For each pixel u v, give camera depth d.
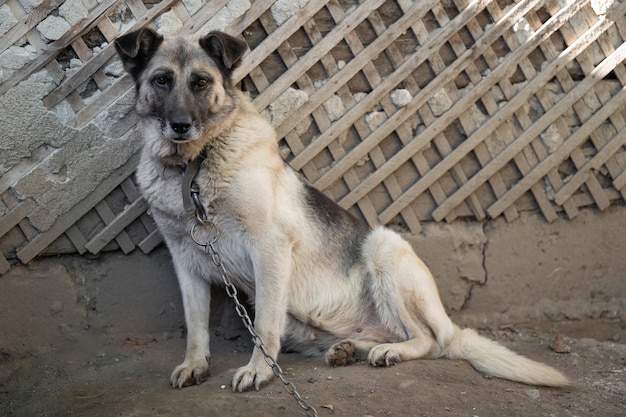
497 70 2.73
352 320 2.57
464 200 2.80
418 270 2.53
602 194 2.84
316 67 2.68
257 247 2.39
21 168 2.53
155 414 2.18
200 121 2.34
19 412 2.38
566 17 2.75
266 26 2.62
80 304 2.63
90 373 2.52
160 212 2.44
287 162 2.64
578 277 2.87
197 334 2.44
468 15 2.70
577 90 2.78
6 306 2.57
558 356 2.66
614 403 2.32
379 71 2.72
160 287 2.67
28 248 2.56
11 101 2.50
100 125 2.56
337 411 2.19
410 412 2.20
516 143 2.77
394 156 2.72
